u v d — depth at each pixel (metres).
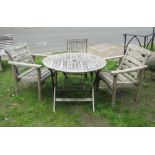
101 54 8.08
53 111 4.37
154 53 6.33
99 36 11.48
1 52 6.45
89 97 4.93
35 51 8.48
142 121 4.09
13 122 4.04
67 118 4.18
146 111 4.45
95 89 5.17
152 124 4.04
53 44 9.63
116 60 7.25
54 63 4.60
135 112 4.39
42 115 4.25
